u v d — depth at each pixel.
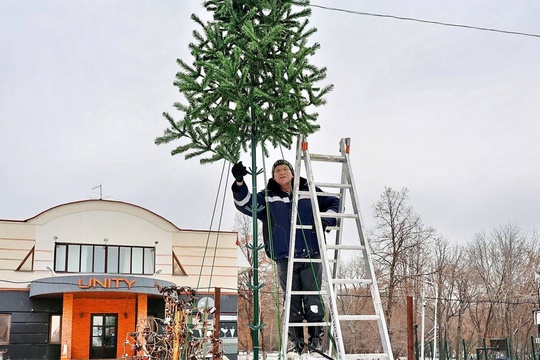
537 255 47.50
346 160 5.73
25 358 24.91
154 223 27.78
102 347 26.84
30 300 25.47
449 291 45.72
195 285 27.81
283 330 5.36
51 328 25.70
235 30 5.91
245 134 5.98
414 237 36.00
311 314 5.75
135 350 7.89
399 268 38.66
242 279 37.16
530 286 46.03
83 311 26.91
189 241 28.31
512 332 42.41
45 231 26.14
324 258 5.09
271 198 5.94
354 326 44.38
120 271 26.86
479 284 47.38
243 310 41.00
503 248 47.97
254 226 5.70
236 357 27.58
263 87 5.86
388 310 34.59
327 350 6.42
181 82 5.87
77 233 26.56
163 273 27.36
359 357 4.77
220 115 5.86
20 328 25.12
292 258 5.46
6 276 25.33
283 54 5.96
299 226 5.64
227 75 5.55
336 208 5.82
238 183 5.70
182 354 7.80
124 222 27.33
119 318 27.33
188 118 6.00
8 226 25.80
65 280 24.47
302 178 6.00
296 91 5.83
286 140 6.30
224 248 28.75
